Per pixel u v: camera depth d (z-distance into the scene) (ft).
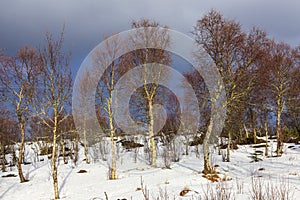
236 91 45.27
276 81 71.61
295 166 48.32
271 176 38.24
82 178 53.52
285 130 96.89
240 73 43.68
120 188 37.40
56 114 41.11
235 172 45.06
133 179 44.47
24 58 45.57
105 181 46.62
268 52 61.41
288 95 72.13
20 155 54.85
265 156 69.21
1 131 71.97
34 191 45.01
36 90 40.88
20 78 46.29
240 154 72.49
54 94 40.42
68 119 63.10
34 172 64.08
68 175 57.88
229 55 44.11
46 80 40.19
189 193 27.07
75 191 41.68
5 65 47.73
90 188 41.70
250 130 107.24
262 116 78.18
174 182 35.58
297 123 96.02
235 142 89.51
